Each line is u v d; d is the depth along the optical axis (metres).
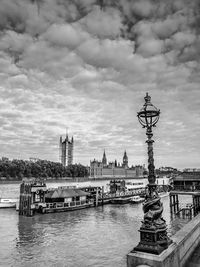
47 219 51.41
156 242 7.73
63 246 32.31
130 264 7.73
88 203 68.12
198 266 9.27
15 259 27.62
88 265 25.70
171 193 54.41
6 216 54.62
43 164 192.25
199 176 54.91
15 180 153.88
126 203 78.56
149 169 8.68
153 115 8.92
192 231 11.01
